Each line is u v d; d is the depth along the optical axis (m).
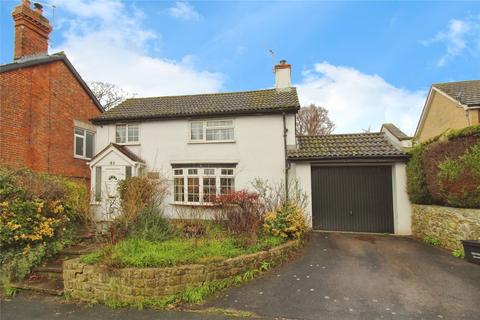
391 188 10.98
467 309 4.81
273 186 11.79
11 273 6.42
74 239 8.23
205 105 14.22
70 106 14.34
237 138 12.92
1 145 10.66
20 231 6.81
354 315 4.73
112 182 12.88
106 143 14.22
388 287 5.71
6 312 5.15
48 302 5.57
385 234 10.46
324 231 10.97
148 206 9.12
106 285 5.52
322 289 5.71
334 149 11.58
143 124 13.98
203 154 13.16
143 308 5.21
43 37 13.62
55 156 13.22
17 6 12.61
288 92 14.28
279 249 7.25
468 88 16.69
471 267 6.59
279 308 5.04
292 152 11.65
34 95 12.21
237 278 6.14
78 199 9.18
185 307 5.20
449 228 7.97
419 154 9.53
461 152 7.46
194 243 6.81
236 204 8.82
